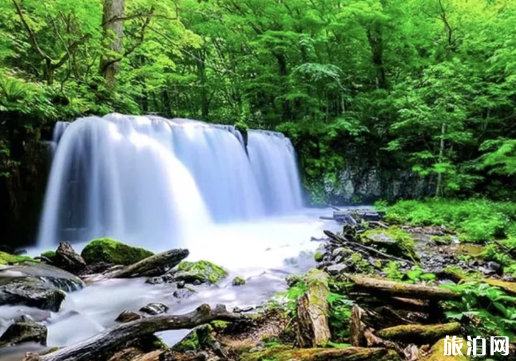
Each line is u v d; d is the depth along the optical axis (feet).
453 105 34.81
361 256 18.67
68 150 25.79
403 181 43.16
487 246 20.40
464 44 41.06
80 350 8.43
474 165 37.70
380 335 8.57
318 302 10.43
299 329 9.68
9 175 22.95
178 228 29.68
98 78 34.27
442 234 26.11
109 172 27.50
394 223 30.12
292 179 43.98
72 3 30.07
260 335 10.88
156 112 66.54
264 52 50.60
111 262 18.49
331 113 49.75
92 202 26.68
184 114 68.33
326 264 18.44
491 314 9.01
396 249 19.75
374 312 9.98
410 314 10.34
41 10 30.40
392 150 43.19
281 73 52.06
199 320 10.89
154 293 15.10
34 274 14.49
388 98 42.27
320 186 44.29
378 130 44.83
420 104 36.81
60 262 17.98
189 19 52.11
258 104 55.06
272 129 51.24
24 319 11.44
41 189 24.50
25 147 23.73
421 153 39.01
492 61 35.47
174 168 31.09
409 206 35.73
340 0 46.34
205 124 35.96
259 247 24.50
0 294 11.90
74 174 26.04
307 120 47.44
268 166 41.16
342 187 44.16
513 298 9.16
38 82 29.22
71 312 12.96
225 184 35.94
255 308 13.23
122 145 28.45
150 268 17.21
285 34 45.83
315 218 37.01
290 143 45.09
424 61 45.24
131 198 28.27
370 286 10.64
